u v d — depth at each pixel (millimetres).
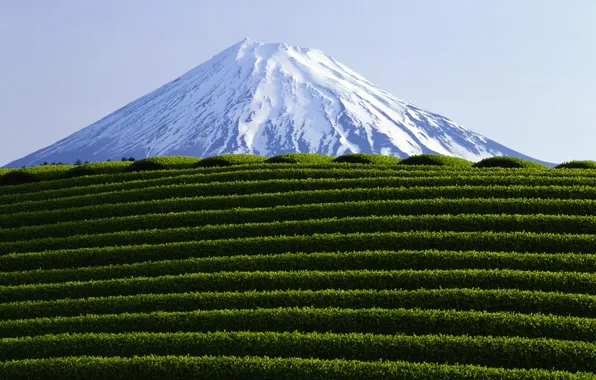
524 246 25625
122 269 25938
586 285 22016
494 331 19266
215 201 32625
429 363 17469
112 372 18047
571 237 25672
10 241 30688
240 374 17531
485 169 37188
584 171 35688
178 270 25578
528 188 31109
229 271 25250
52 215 32781
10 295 24375
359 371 17188
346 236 27094
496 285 22375
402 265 24594
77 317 21594
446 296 21328
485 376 16609
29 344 19906
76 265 27375
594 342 18531
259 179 36375
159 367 17953
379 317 20141
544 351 17812
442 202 29984
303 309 20891
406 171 36125
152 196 34438
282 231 28750
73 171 41125
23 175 40312
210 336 19469
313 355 18656
